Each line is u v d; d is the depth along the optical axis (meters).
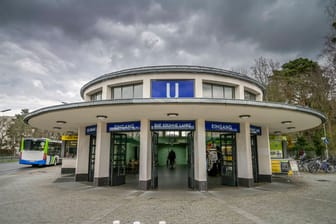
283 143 19.31
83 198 8.57
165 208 6.95
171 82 11.30
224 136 12.73
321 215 6.12
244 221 5.60
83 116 10.38
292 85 30.84
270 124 12.74
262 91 14.77
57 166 29.09
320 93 28.67
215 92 11.98
